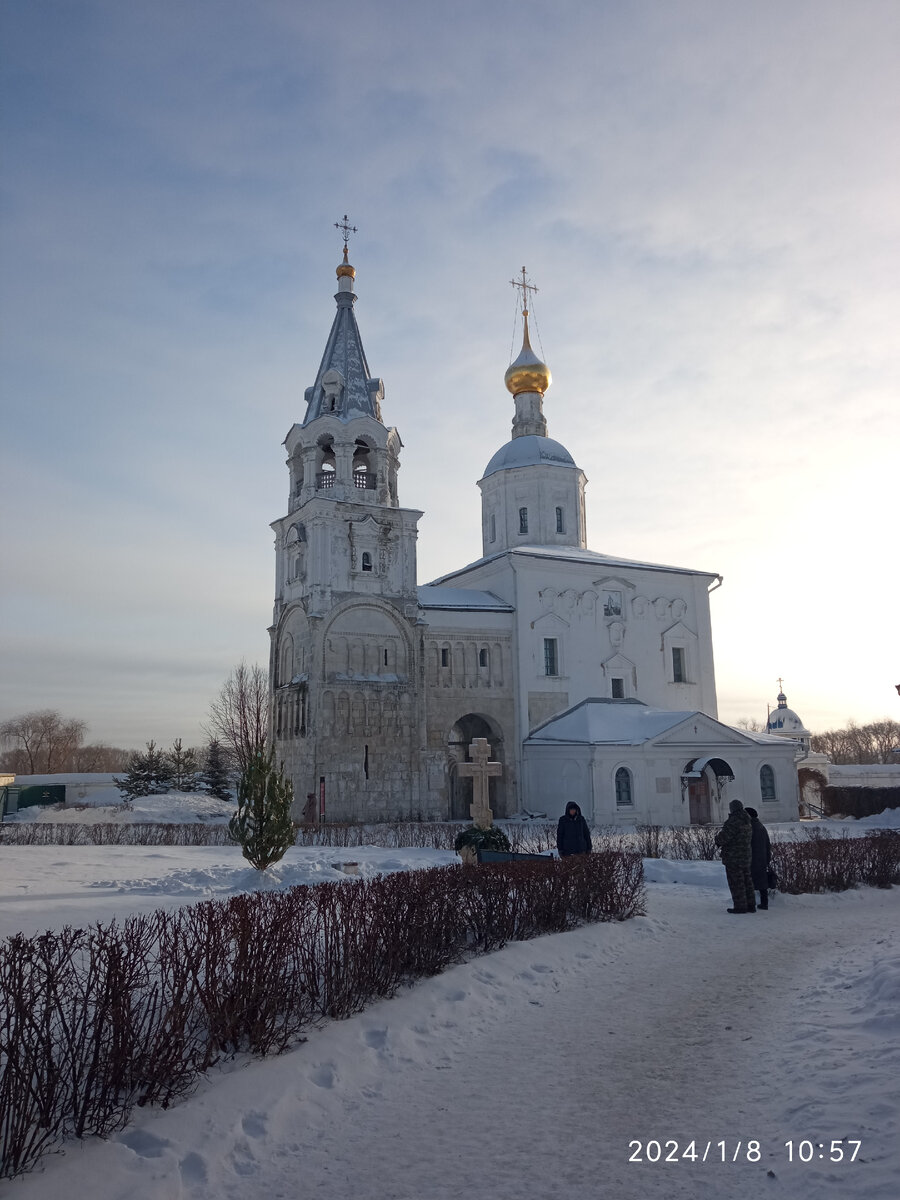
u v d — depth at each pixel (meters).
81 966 9.80
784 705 89.69
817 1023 10.02
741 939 15.84
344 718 49.03
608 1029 10.33
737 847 18.80
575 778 48.84
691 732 49.44
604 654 57.44
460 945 13.00
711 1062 8.98
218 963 8.59
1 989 6.77
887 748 142.62
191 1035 8.02
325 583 49.88
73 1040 7.04
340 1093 8.19
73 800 64.00
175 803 55.12
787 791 52.09
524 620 55.47
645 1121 7.50
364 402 52.88
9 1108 6.41
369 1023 9.73
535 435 65.44
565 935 14.67
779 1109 7.52
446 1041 9.80
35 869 24.30
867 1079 7.75
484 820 23.98
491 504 64.88
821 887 21.06
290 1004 9.34
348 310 54.81
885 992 10.47
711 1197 6.07
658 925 16.77
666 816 47.91
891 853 22.75
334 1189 6.44
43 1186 6.00
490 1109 7.88
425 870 13.18
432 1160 6.88
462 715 53.19
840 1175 6.05
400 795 49.69
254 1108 7.57
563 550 60.12
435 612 53.66
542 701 55.00
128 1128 6.98
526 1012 11.09
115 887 19.66
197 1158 6.72
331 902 10.45
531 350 66.88
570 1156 6.87
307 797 47.78
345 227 55.97
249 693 77.62
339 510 50.84
